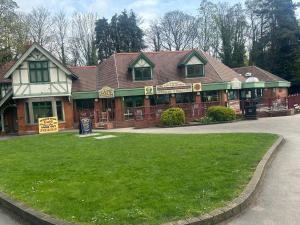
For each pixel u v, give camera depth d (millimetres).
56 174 9867
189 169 9477
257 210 6887
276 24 57031
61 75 31594
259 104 33594
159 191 7586
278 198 7555
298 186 8359
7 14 39594
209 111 28531
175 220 6047
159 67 36688
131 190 7781
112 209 6656
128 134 19781
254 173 8852
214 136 16422
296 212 6715
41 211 6879
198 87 34344
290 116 30156
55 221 6297
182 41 66250
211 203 6750
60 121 32062
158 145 14133
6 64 37938
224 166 9688
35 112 31516
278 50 55250
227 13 63500
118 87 33062
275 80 41562
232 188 7645
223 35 62094
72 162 11547
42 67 31172
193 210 6414
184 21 66125
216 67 37719
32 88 30969
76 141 17609
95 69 37594
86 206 6930
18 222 7055
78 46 63406
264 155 11164
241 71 45094
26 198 7773
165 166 10000
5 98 31578
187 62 35656
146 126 28453
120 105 33219
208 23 64500
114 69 35781
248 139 14797
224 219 6375
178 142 14727
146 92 33344
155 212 6395
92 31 64750
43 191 8195
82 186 8383
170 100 34531
